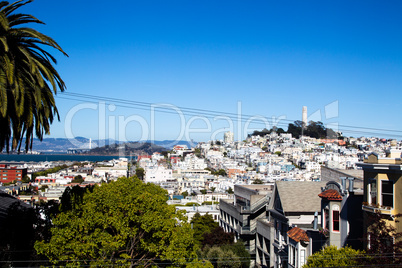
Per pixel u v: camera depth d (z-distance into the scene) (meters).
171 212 23.20
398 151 21.64
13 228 20.25
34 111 17.27
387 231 19.98
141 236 21.72
